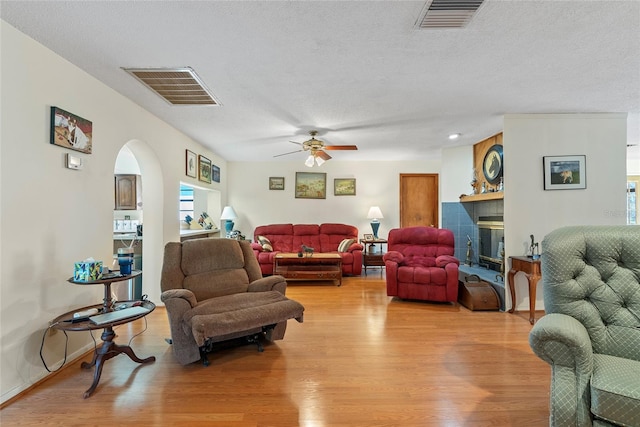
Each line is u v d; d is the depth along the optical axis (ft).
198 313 7.66
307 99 10.19
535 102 10.58
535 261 10.75
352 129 13.70
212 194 20.52
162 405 6.21
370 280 18.08
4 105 6.19
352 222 22.04
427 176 21.89
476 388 6.82
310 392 6.68
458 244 17.11
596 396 4.27
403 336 9.71
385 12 5.79
